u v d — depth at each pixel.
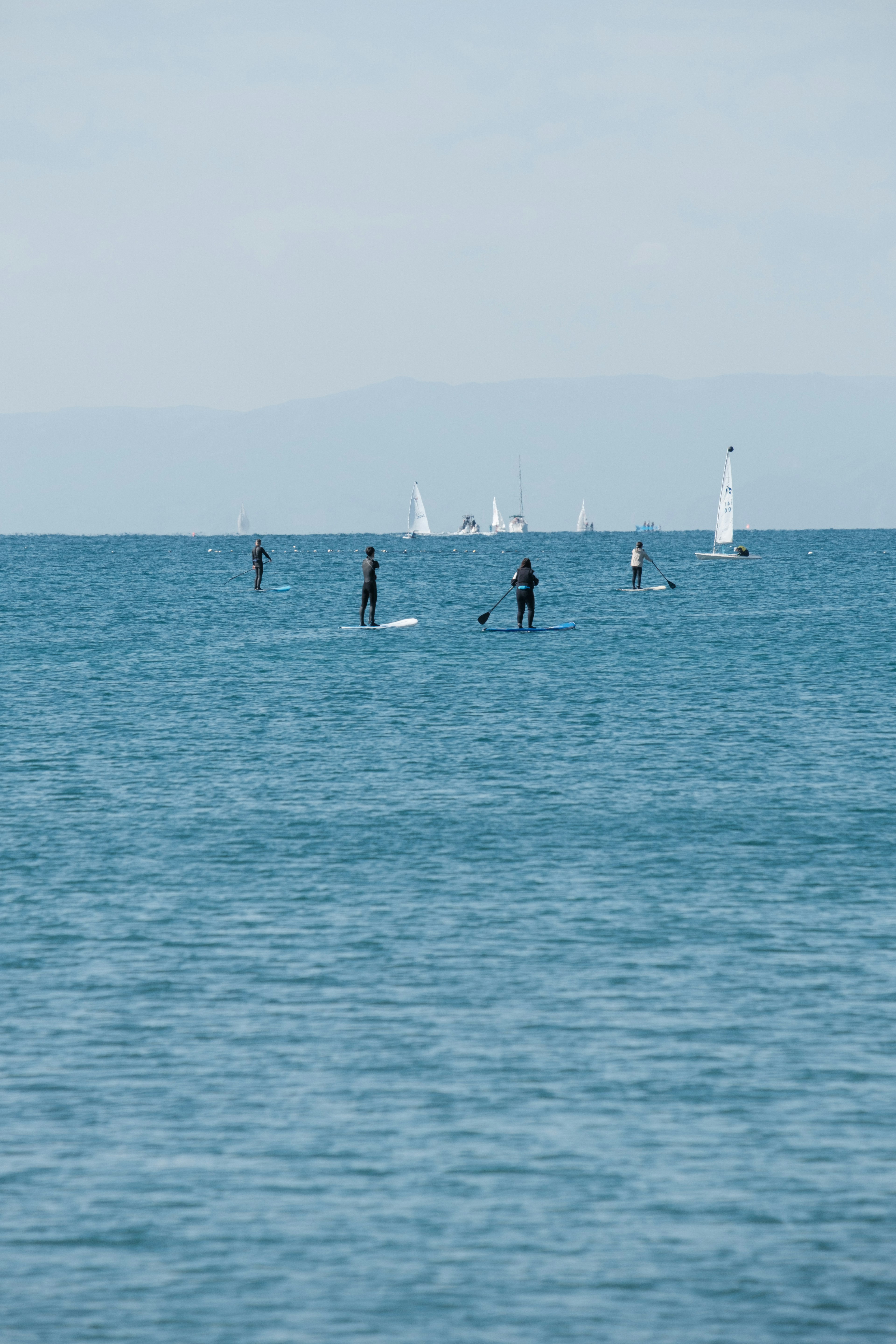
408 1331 37.66
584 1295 39.16
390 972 64.00
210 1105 50.41
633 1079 52.38
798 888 77.69
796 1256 40.94
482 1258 40.94
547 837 89.75
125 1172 45.72
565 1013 58.94
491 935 69.38
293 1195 44.31
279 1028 57.41
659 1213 43.19
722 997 60.69
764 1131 48.25
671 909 73.69
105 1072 53.22
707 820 94.38
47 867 82.88
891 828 91.31
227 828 93.00
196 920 72.12
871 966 64.56
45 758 120.25
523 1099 50.81
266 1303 38.81
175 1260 40.88
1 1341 37.09
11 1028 57.53
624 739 128.25
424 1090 51.53
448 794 103.69
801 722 137.50
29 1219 43.00
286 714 146.12
